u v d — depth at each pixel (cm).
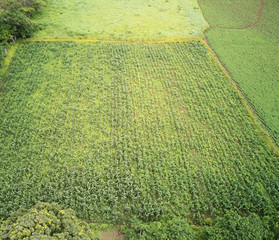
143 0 6850
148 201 2961
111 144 3534
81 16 6059
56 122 3775
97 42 5275
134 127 3788
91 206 2870
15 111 3909
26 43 5125
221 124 3841
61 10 6219
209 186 3097
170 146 3566
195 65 4862
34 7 5784
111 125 3797
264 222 2508
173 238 2305
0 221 2659
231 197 2986
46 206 2420
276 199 2948
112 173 3175
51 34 5416
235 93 4303
